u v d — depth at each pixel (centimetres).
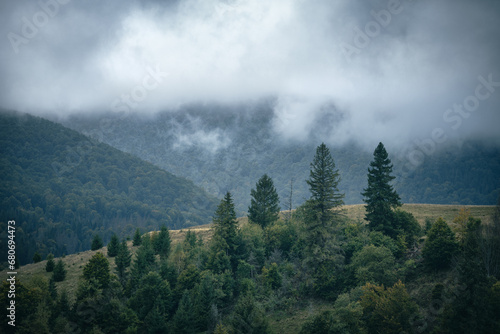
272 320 5516
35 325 4862
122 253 6844
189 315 5319
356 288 4981
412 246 6316
